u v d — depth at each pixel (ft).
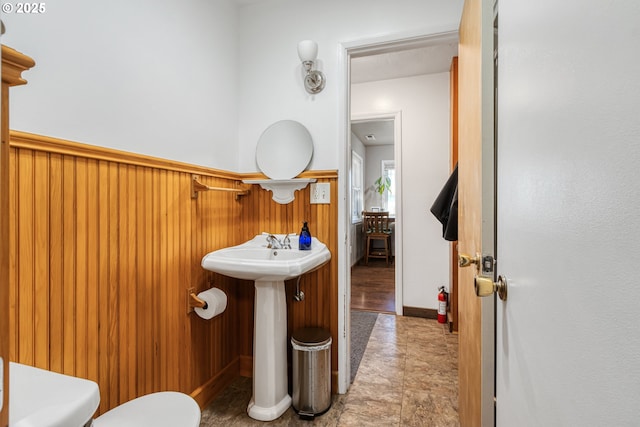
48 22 3.15
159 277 4.55
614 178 1.16
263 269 4.54
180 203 4.97
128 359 4.05
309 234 5.84
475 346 3.58
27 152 3.00
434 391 5.93
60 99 3.26
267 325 5.25
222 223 6.01
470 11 3.81
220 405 5.56
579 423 1.37
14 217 2.91
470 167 3.83
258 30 6.52
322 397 5.29
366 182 21.72
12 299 2.89
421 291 9.95
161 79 4.60
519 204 2.16
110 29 3.82
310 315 6.19
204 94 5.55
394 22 5.73
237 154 6.58
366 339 8.29
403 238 10.07
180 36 4.99
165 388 4.65
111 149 3.80
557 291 1.59
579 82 1.39
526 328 2.01
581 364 1.37
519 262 2.15
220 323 6.01
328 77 6.09
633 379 1.06
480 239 3.13
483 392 3.09
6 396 1.38
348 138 6.14
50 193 3.19
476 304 3.51
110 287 3.82
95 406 1.74
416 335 8.54
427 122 9.79
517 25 2.21
